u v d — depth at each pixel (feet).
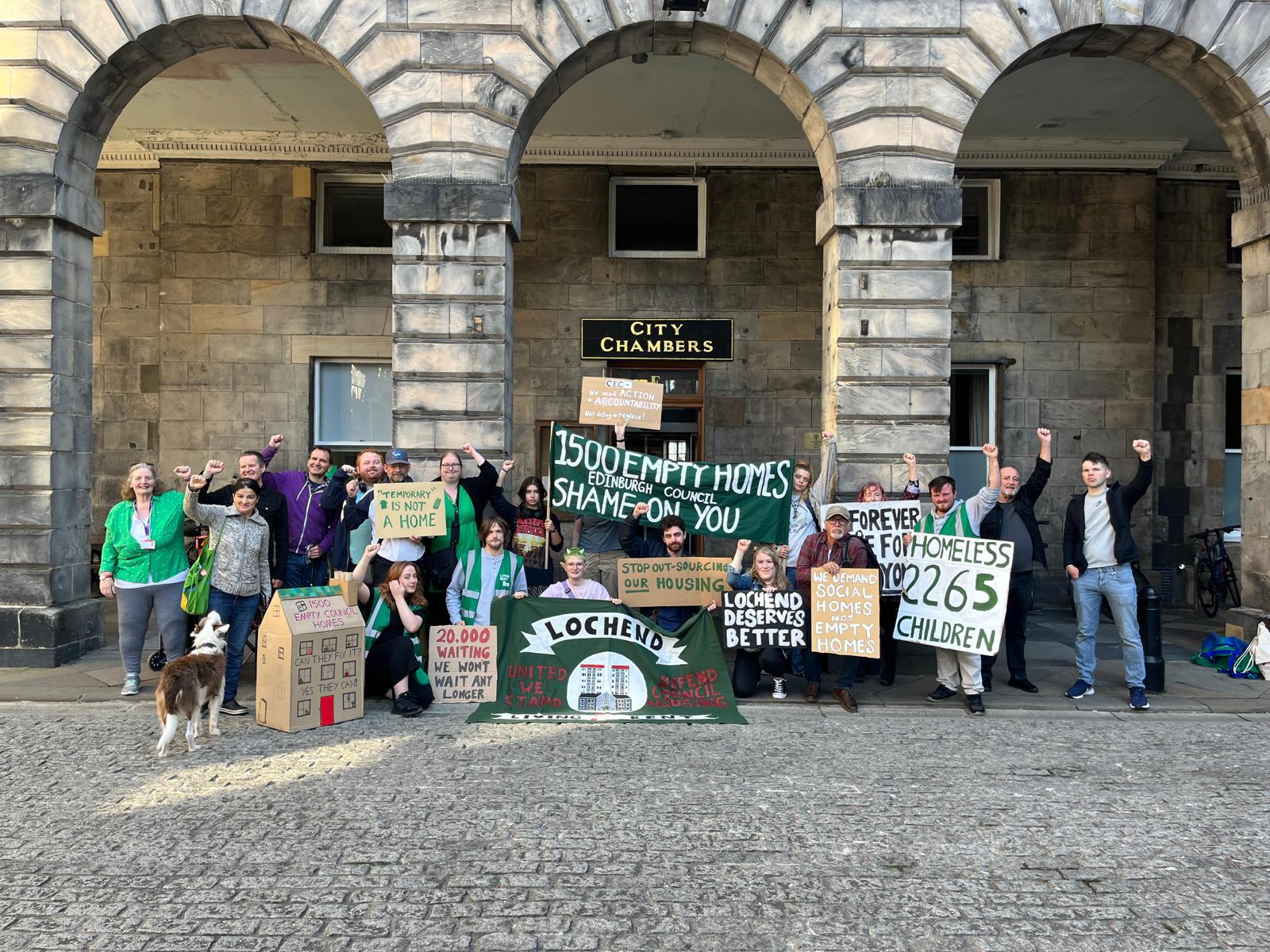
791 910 13.34
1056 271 44.93
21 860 14.70
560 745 21.13
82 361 31.65
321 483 28.60
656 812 17.04
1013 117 41.14
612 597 29.19
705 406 44.60
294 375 44.16
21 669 28.73
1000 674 28.99
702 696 23.90
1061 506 44.78
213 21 30.17
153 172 45.42
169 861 14.69
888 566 27.76
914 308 29.73
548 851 15.21
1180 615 42.11
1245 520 32.32
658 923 12.89
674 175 44.88
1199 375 46.03
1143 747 21.58
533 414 44.39
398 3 29.60
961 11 29.68
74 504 31.19
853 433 29.73
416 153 29.81
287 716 21.81
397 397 29.81
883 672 27.66
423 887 13.88
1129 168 44.75
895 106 29.71
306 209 44.14
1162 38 30.32
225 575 23.63
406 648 23.75
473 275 29.76
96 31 29.94
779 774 19.30
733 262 44.52
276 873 14.26
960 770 19.65
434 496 25.21
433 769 19.30
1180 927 12.92
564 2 29.58
